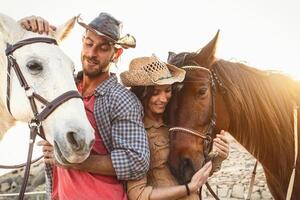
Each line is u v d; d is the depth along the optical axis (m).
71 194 3.22
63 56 3.28
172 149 3.49
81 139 2.98
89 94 3.42
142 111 3.37
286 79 4.14
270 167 4.04
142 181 3.25
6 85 3.31
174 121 3.61
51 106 3.10
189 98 3.64
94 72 3.39
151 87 3.46
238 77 3.93
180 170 3.47
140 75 3.42
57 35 3.45
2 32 3.30
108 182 3.25
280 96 3.97
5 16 3.31
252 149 4.01
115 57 3.54
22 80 3.19
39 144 3.43
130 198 3.27
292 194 4.04
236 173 13.61
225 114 3.88
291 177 3.79
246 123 3.91
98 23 3.33
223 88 3.85
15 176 13.20
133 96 3.36
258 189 12.38
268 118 3.90
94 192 3.19
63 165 3.13
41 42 3.26
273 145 3.93
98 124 3.28
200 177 3.32
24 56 3.21
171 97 3.66
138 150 3.17
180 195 3.26
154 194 3.22
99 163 3.18
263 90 3.94
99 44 3.36
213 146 3.62
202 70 3.70
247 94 3.89
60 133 3.03
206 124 3.67
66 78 3.18
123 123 3.24
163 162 3.42
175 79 3.43
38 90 3.16
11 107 3.29
